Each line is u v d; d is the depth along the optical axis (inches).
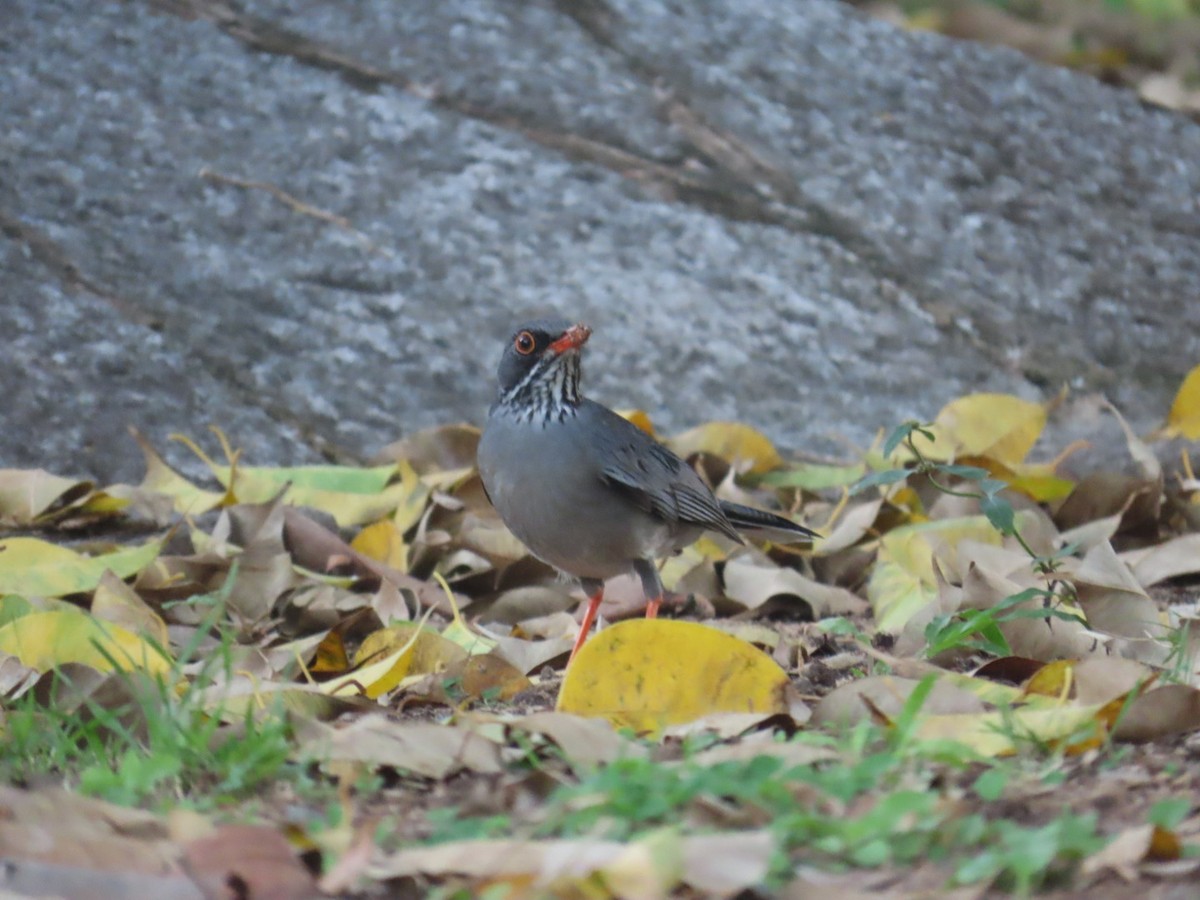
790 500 497.0
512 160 612.4
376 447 526.9
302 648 354.0
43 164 599.2
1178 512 467.5
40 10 653.3
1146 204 612.4
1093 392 546.6
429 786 252.8
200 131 614.9
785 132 625.9
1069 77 662.5
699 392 545.6
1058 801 228.1
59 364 539.2
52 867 206.4
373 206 597.0
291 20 656.4
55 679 285.9
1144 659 322.7
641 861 192.5
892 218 599.5
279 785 251.3
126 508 491.2
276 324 560.4
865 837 209.3
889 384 549.6
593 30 658.2
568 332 397.7
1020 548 415.5
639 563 408.8
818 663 342.0
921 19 748.6
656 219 595.2
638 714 277.6
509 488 402.6
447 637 362.3
